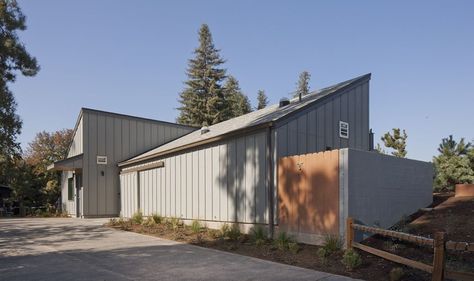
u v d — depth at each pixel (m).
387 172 10.12
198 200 14.23
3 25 15.77
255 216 11.62
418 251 7.87
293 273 7.39
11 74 16.36
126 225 14.89
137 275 7.36
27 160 37.94
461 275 5.89
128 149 21.23
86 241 11.41
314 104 12.51
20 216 23.50
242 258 8.83
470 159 15.33
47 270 7.76
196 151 14.43
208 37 49.12
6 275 7.36
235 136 12.52
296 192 10.30
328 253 8.55
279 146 11.13
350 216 8.88
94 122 20.30
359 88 14.59
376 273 7.15
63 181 24.45
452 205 11.01
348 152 9.02
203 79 48.41
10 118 17.97
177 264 8.25
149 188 17.75
